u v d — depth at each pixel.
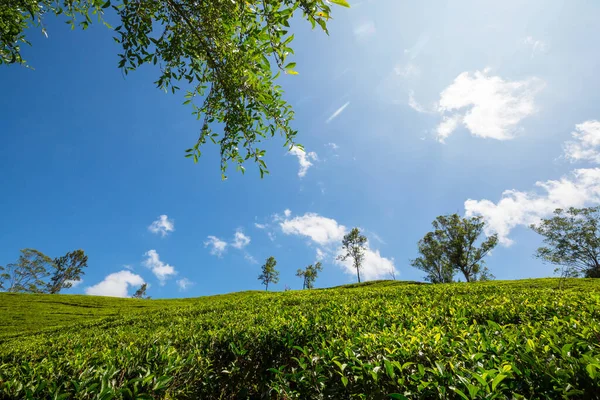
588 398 1.97
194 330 6.83
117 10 3.67
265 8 2.74
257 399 3.63
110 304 38.09
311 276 75.12
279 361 4.31
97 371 3.23
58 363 3.92
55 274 68.94
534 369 2.33
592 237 44.53
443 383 2.40
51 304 36.62
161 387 3.10
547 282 21.59
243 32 3.15
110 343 6.32
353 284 49.25
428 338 3.67
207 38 3.80
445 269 57.06
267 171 4.46
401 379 2.53
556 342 2.90
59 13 4.28
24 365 3.66
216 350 4.68
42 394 2.97
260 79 3.78
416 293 13.02
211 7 3.49
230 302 18.62
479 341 3.35
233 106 4.08
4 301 36.53
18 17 4.17
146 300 42.09
